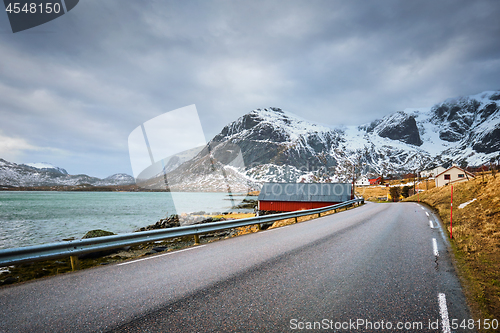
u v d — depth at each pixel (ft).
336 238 29.81
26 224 96.94
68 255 18.88
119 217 111.96
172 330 9.76
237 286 14.48
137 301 12.52
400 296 13.17
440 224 41.52
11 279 24.97
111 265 19.49
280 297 12.92
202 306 11.89
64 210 151.64
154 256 22.40
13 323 10.43
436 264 19.02
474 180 89.61
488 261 19.70
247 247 25.49
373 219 49.98
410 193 226.17
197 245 27.55
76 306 12.01
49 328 10.00
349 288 14.19
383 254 22.04
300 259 20.39
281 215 46.29
